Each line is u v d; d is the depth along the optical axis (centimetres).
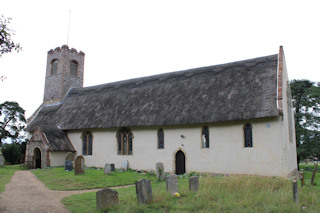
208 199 1123
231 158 1991
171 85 2667
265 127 1900
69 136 2959
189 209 985
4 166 2981
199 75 2603
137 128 2483
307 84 3653
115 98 2930
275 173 1819
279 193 1152
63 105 3397
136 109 2553
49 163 2667
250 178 1520
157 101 2516
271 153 1853
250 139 1961
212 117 2028
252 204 1023
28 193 1415
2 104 3825
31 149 2869
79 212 1009
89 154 2795
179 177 2005
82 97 3334
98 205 1016
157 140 2353
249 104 1967
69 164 2386
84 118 2850
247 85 2148
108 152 2644
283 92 2020
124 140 2580
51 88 3738
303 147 3203
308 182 1562
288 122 2202
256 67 2291
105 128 2698
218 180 1455
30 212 1023
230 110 2002
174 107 2319
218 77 2425
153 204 1066
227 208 983
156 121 2272
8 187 1602
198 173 2097
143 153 2409
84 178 1891
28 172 2475
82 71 3981
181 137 2225
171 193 1227
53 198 1285
